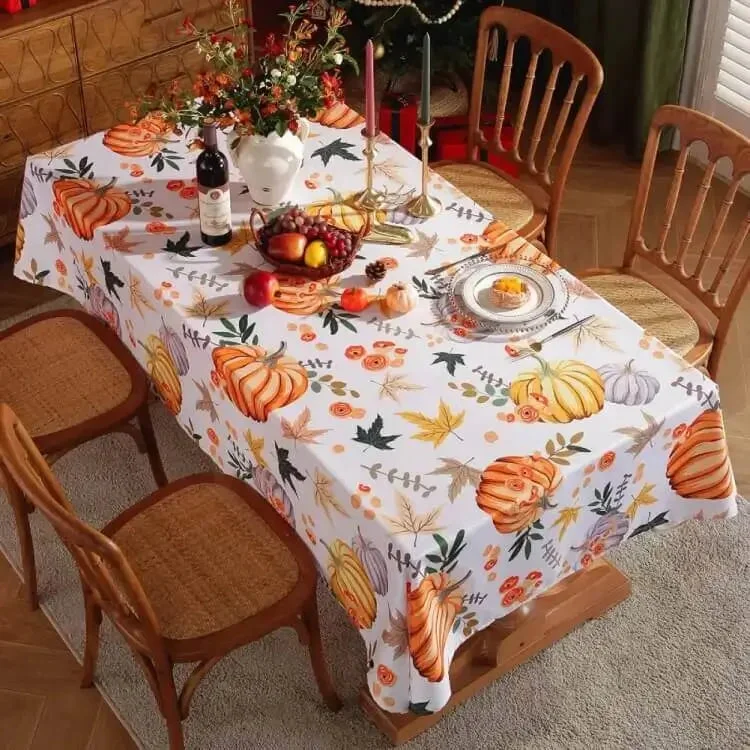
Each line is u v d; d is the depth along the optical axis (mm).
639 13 4016
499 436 2121
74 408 2652
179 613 2234
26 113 3559
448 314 2396
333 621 2734
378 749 2496
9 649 2695
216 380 2324
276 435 2182
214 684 2611
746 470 3115
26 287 3707
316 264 2455
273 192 2654
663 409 2164
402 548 1932
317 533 2217
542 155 4328
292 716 2553
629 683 2629
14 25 3389
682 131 2754
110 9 3570
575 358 2285
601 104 4277
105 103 3736
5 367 2742
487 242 2602
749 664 2668
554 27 3057
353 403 2189
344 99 4156
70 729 2539
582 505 2137
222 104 2518
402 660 2061
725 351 3471
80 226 2666
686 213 4055
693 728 2549
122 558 1919
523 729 2541
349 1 4023
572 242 3926
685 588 2820
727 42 4012
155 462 2814
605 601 2744
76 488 3051
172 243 2586
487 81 4270
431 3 3955
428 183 2797
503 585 2133
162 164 2830
